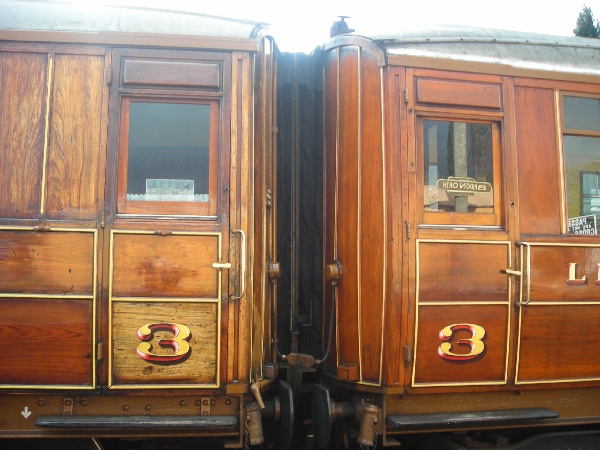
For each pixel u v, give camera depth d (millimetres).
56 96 3072
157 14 3238
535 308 3420
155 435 3061
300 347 3852
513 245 3400
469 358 3309
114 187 3053
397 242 3225
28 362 2967
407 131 3301
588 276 3533
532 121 3523
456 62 3393
